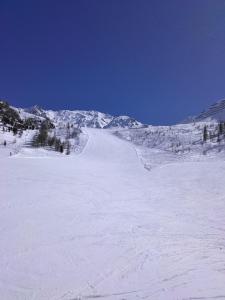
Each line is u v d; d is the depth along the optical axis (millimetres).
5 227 14781
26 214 17031
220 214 19906
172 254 13102
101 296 9469
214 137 66438
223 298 9562
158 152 57531
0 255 11789
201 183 29250
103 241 14109
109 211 19219
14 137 58469
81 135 75812
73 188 24594
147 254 12930
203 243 14680
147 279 10719
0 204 18391
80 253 12602
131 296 9516
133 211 19625
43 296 9305
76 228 15562
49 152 50469
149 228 16484
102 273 11023
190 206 21641
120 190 25625
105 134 85688
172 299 9375
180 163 41531
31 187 23391
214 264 12336
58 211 18188
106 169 37906
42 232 14570
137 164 43906
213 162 40750
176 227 16938
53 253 12391
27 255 12008
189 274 11258
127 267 11617
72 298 9297
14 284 9875
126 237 14836
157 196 24250
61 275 10680
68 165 37844
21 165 33031
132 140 76250
